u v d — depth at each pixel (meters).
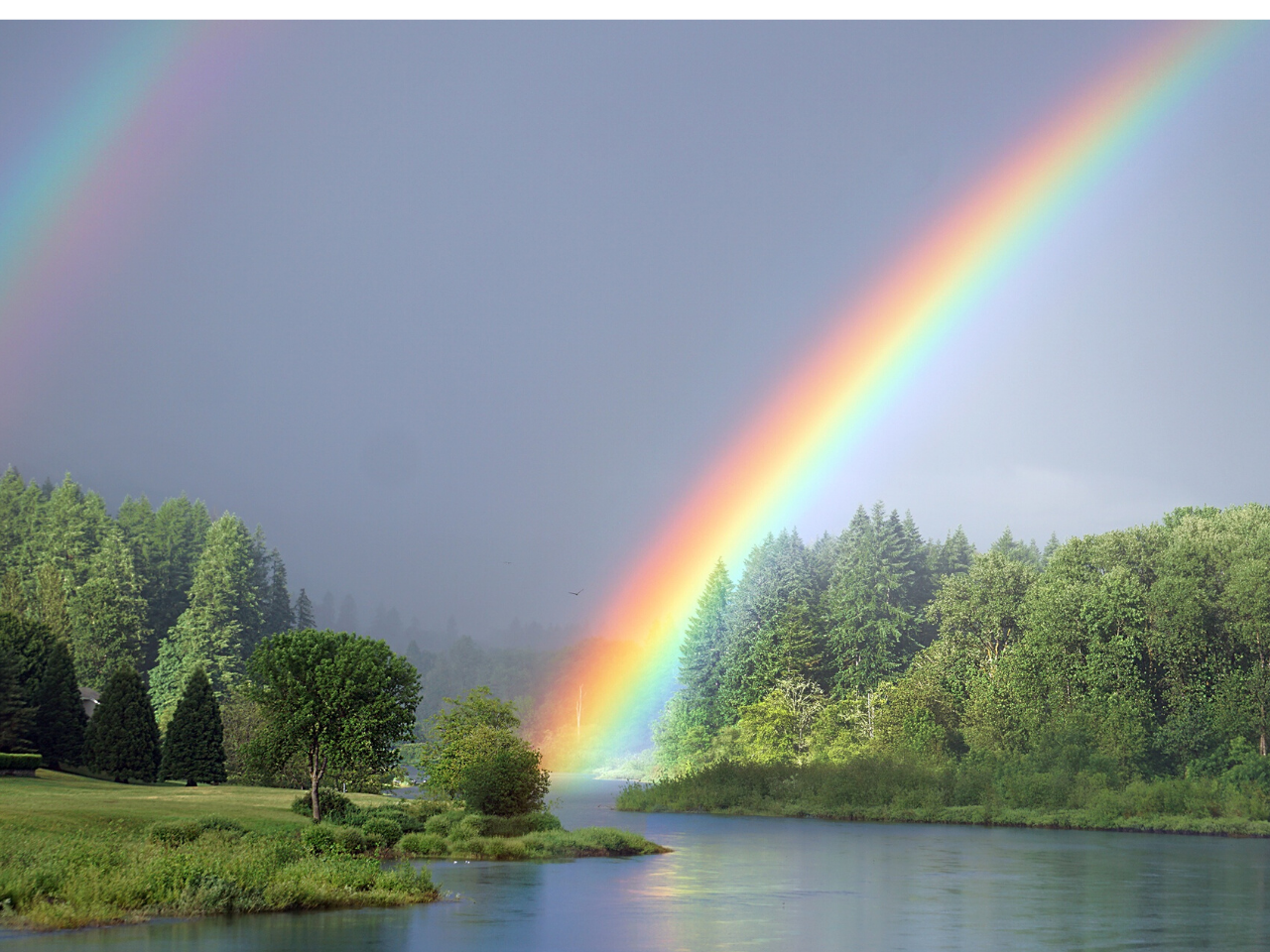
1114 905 29.33
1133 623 89.69
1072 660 88.56
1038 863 42.50
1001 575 107.75
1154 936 23.78
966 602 109.56
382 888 27.62
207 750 63.03
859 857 44.09
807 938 22.78
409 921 23.62
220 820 34.94
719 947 21.42
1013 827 65.88
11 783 51.41
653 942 21.83
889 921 25.66
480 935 22.05
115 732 62.94
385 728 42.62
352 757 42.16
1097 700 83.12
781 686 105.88
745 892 31.16
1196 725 80.56
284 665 42.94
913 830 62.06
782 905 28.33
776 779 78.44
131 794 48.25
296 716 41.72
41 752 66.88
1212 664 87.38
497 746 52.53
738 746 97.19
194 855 26.61
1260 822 62.41
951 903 29.30
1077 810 67.38
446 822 44.88
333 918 23.80
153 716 64.88
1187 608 86.56
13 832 30.27
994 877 36.84
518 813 46.78
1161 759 80.19
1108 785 71.19
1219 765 76.31
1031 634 90.94
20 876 23.81
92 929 21.50
